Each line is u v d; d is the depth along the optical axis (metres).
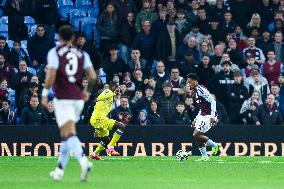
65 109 25.72
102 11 54.75
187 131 44.91
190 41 50.69
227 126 45.09
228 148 45.06
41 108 45.66
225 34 51.97
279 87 49.47
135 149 44.66
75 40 50.84
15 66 49.97
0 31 53.16
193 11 52.88
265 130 45.22
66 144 25.72
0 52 49.72
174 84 47.66
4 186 25.97
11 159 40.34
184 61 50.22
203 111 39.31
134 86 47.69
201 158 39.69
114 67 49.59
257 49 51.16
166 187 25.98
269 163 37.53
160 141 44.78
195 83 39.09
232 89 47.78
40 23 53.78
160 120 46.06
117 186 26.03
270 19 53.47
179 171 32.62
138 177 29.80
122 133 40.97
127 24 52.59
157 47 51.09
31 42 50.62
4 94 46.94
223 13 52.81
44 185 26.05
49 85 25.42
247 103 47.41
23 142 44.44
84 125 44.59
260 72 50.56
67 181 27.12
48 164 36.28
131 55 50.75
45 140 44.47
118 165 35.59
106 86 43.50
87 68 25.98
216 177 30.05
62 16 54.56
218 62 49.47
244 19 53.75
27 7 53.88
